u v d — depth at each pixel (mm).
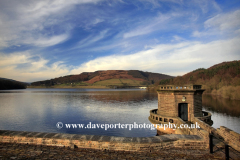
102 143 11656
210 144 10984
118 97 140125
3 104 91812
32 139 12484
